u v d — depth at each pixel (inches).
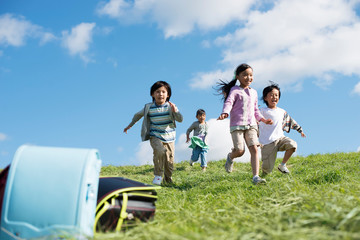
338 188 154.4
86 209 93.7
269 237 83.8
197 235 85.9
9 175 94.7
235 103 216.1
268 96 237.6
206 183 231.6
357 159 330.3
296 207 117.3
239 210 122.5
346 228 87.3
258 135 236.4
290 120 248.1
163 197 179.2
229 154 225.9
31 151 98.8
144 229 98.2
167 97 250.1
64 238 87.6
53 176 93.0
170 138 245.0
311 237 80.9
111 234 93.2
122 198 109.7
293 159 396.2
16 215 91.7
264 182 197.8
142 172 364.5
